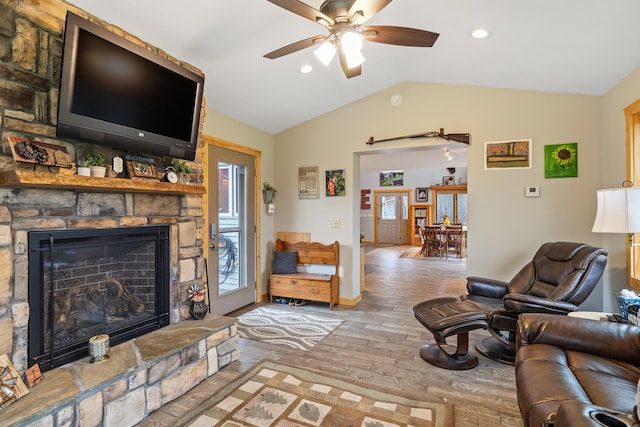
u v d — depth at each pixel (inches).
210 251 146.0
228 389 90.8
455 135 150.5
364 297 191.0
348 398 86.4
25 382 66.9
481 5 88.6
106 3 80.9
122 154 93.2
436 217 469.4
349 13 70.4
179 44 100.9
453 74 140.6
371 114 167.9
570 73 119.0
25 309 69.9
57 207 76.2
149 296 101.0
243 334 132.2
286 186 188.7
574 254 109.8
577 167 135.2
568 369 64.0
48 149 73.2
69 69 71.3
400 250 423.5
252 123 169.9
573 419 38.7
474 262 150.1
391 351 116.3
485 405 84.0
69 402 64.2
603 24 87.5
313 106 165.9
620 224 85.7
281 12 90.8
